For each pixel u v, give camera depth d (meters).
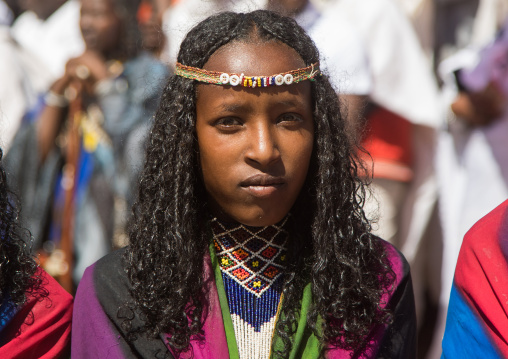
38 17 5.86
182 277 2.23
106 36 4.36
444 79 4.93
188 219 2.27
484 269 2.23
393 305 2.33
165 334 2.21
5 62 4.83
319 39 3.94
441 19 5.72
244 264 2.36
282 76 2.13
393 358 2.29
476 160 4.39
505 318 2.18
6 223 2.33
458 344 2.28
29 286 2.32
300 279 2.33
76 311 2.33
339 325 2.26
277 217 2.21
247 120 2.14
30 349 2.29
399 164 4.45
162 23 4.29
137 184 2.38
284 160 2.16
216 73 2.14
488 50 4.39
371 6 4.50
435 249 4.89
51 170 4.32
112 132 4.07
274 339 2.26
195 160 2.27
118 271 2.32
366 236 2.33
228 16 2.24
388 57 4.46
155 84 3.02
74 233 4.08
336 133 2.33
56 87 4.34
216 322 2.23
